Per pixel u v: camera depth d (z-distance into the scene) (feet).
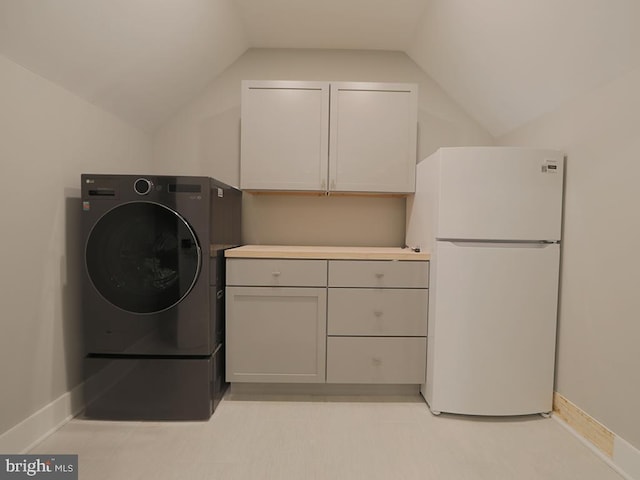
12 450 4.49
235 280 6.06
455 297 5.58
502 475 4.41
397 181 6.91
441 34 6.58
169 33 5.78
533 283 5.54
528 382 5.62
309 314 6.11
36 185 4.79
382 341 6.12
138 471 4.39
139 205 5.32
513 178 5.43
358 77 7.98
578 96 5.23
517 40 5.36
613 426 4.61
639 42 4.04
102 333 5.47
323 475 4.36
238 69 7.92
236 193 7.21
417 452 4.83
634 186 4.33
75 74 5.18
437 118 7.95
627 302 4.42
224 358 6.34
